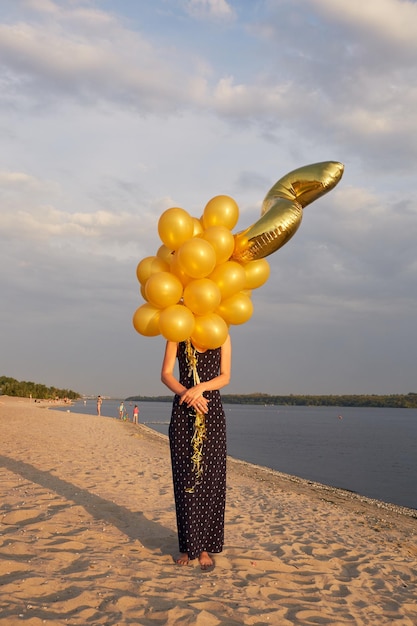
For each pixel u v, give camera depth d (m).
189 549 4.00
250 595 3.58
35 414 31.61
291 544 5.29
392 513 10.91
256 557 4.60
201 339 4.04
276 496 9.47
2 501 5.41
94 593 3.17
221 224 4.30
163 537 4.86
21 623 2.64
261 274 4.42
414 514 11.57
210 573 3.98
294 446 33.78
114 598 3.13
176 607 3.06
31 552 3.88
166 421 58.00
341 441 40.84
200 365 4.15
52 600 3.03
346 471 21.08
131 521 5.37
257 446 32.56
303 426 69.50
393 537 6.94
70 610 2.92
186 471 4.05
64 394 139.25
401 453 30.59
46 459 9.68
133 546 4.46
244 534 5.63
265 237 4.18
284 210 4.24
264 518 6.79
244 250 4.24
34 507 5.30
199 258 3.85
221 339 4.04
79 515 5.26
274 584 3.92
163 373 4.15
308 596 3.79
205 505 4.10
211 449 4.11
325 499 11.42
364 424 83.62
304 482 15.26
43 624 2.68
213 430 4.12
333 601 3.74
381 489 16.66
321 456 27.12
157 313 4.16
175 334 3.90
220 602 3.30
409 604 3.89
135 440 19.53
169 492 7.56
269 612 3.28
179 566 4.05
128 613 2.97
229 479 11.66
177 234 4.11
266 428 60.72
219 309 4.25
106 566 3.75
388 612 3.65
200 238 4.05
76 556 3.90
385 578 4.54
